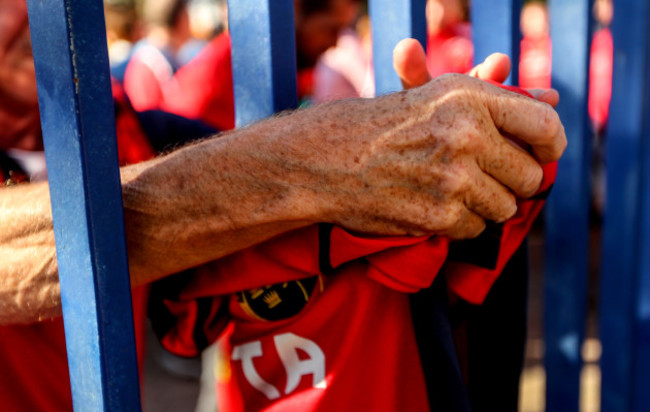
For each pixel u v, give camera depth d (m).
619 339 1.33
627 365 1.33
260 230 0.71
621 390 1.34
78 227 0.58
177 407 2.55
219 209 0.70
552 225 1.24
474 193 0.68
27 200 0.72
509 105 0.68
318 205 0.69
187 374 2.78
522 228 0.79
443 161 0.66
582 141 1.16
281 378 0.80
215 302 0.81
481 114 0.67
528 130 0.68
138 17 3.80
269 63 0.80
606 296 1.34
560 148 0.72
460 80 0.68
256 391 0.82
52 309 0.74
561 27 1.15
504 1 1.03
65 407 1.01
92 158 0.56
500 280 0.87
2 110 1.07
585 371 2.47
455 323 0.86
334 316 0.77
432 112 0.66
